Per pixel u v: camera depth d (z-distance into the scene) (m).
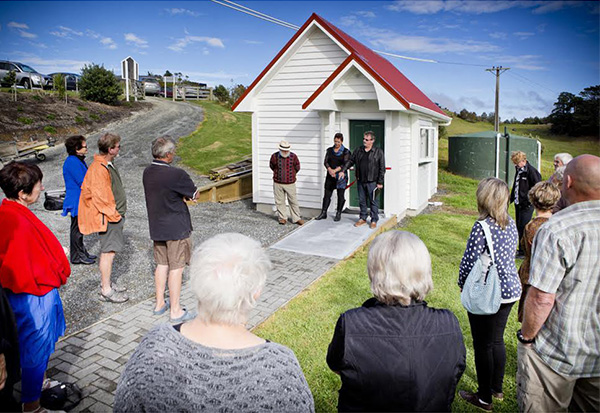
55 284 3.13
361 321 1.92
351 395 1.90
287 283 6.05
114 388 3.60
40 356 3.04
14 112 19.86
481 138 19.17
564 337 2.38
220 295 1.52
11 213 2.96
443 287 5.98
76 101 24.80
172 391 1.40
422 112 9.95
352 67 9.12
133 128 22.91
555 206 3.88
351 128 10.17
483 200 3.22
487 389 3.39
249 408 1.40
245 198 13.12
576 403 2.56
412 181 10.77
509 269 3.18
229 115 30.30
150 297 5.59
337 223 9.34
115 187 5.23
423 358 1.83
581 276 2.30
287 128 10.68
